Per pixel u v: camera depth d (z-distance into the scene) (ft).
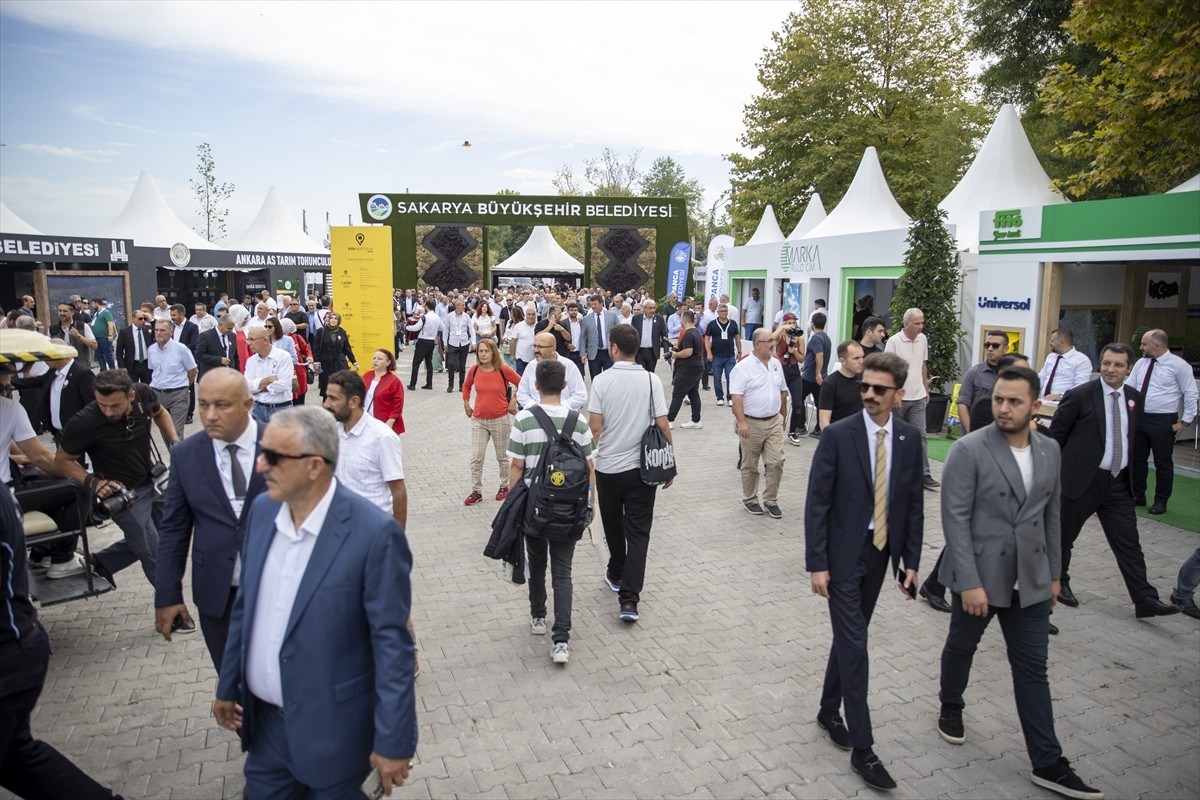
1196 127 42.37
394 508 15.03
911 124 110.32
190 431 40.11
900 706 15.11
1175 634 18.35
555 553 16.60
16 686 9.75
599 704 14.99
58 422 27.68
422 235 105.91
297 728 8.38
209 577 11.63
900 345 29.09
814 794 12.40
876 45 110.11
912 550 13.03
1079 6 42.39
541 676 16.05
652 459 17.76
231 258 93.40
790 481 32.48
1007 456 12.54
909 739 13.99
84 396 25.35
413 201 105.19
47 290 72.95
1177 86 39.81
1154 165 46.75
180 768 13.07
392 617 8.42
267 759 8.93
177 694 15.46
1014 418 12.31
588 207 106.32
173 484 11.77
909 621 18.97
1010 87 75.25
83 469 17.16
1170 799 12.46
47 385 28.30
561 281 141.08
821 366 39.47
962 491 12.67
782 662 16.79
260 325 29.78
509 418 28.50
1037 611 12.63
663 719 14.51
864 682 12.73
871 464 12.88
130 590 20.68
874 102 110.32
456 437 41.55
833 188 110.11
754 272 72.79
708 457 36.73
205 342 40.32
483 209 105.91
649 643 17.58
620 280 108.06
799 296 62.39
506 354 54.39
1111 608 19.79
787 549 24.00
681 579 21.50
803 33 111.96
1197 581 18.97
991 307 39.22
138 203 93.30
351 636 8.49
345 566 8.41
